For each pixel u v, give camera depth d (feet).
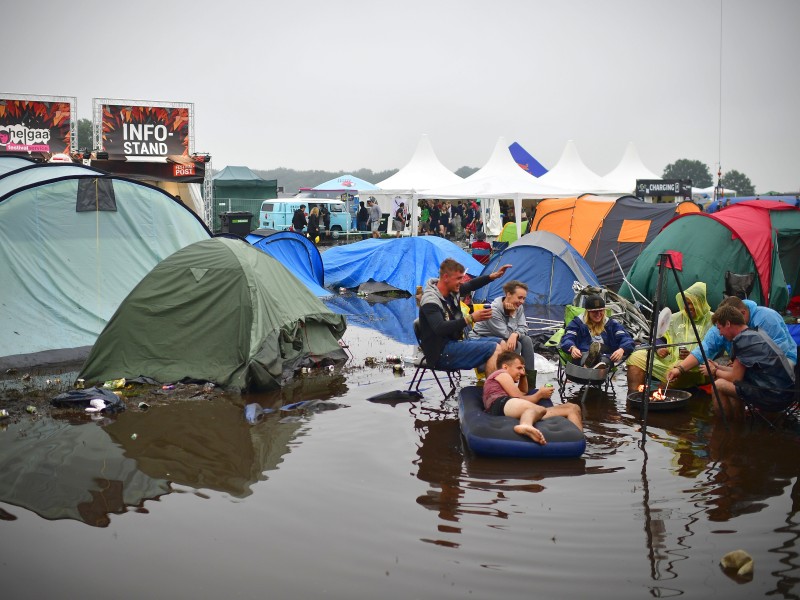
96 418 26.73
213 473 21.45
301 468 21.83
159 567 16.05
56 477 21.16
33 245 36.32
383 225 131.44
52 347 35.83
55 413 27.35
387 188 115.85
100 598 14.83
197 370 31.65
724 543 17.10
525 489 20.26
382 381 32.27
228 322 32.09
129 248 39.19
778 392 25.22
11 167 50.39
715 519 18.38
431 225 121.70
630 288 47.16
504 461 22.44
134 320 32.48
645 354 30.19
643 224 60.08
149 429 25.50
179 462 22.34
